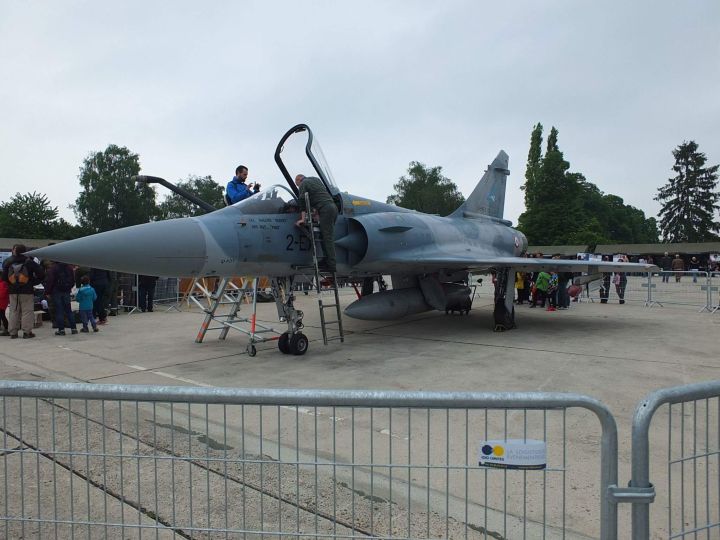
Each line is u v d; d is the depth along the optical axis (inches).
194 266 264.2
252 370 265.7
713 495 120.0
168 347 341.7
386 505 114.5
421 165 3506.4
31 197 2689.5
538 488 123.6
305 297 823.7
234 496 118.3
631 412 185.9
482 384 229.8
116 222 2598.4
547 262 389.1
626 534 106.3
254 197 306.3
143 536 102.2
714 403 196.1
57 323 400.2
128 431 165.3
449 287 495.8
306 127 320.2
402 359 289.1
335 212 312.2
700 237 3115.2
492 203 585.6
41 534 103.0
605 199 4023.1
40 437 158.4
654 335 377.4
